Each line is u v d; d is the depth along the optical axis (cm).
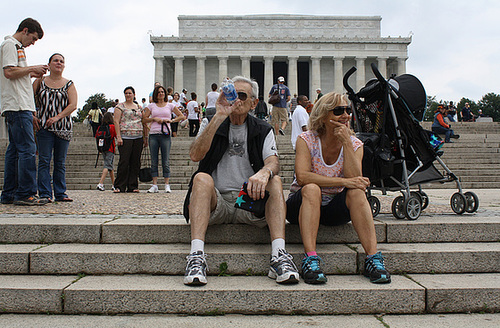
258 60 6350
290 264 384
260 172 411
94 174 1444
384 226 476
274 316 360
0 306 365
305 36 6131
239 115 437
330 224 453
